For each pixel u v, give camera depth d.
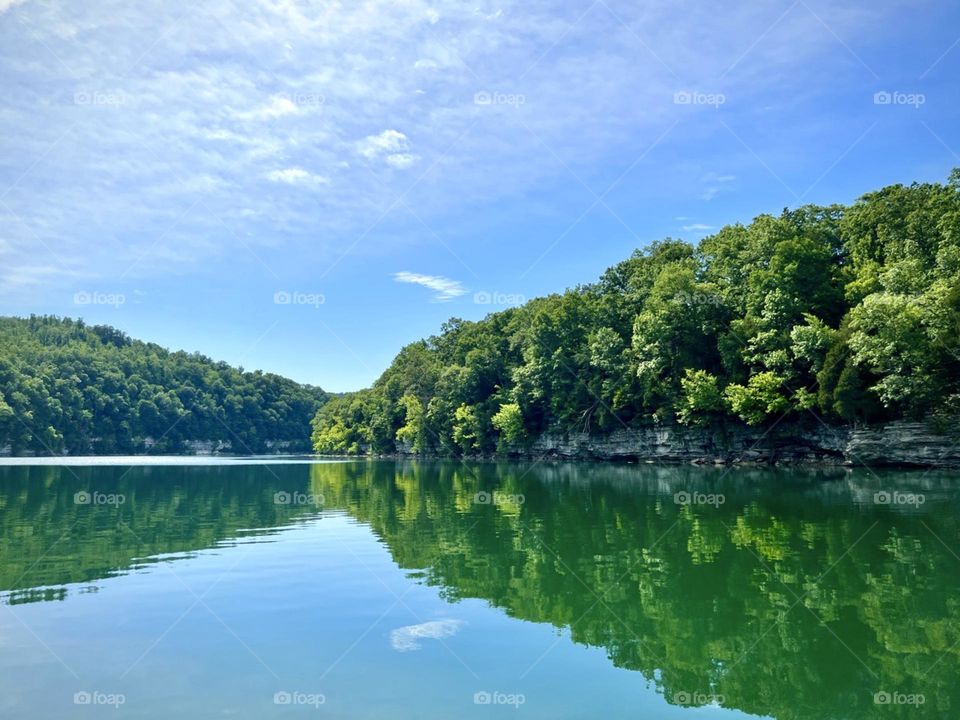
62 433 167.50
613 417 85.25
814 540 24.39
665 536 26.28
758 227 71.94
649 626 15.08
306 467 98.56
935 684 11.83
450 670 12.54
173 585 18.92
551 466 82.12
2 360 157.75
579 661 13.01
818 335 56.84
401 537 27.28
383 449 158.12
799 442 62.19
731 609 16.25
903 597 16.86
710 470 61.25
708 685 11.91
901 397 49.22
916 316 48.72
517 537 26.89
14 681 11.98
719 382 68.12
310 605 16.83
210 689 11.63
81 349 198.75
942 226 56.69
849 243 66.81
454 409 123.88
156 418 196.50
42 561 22.42
